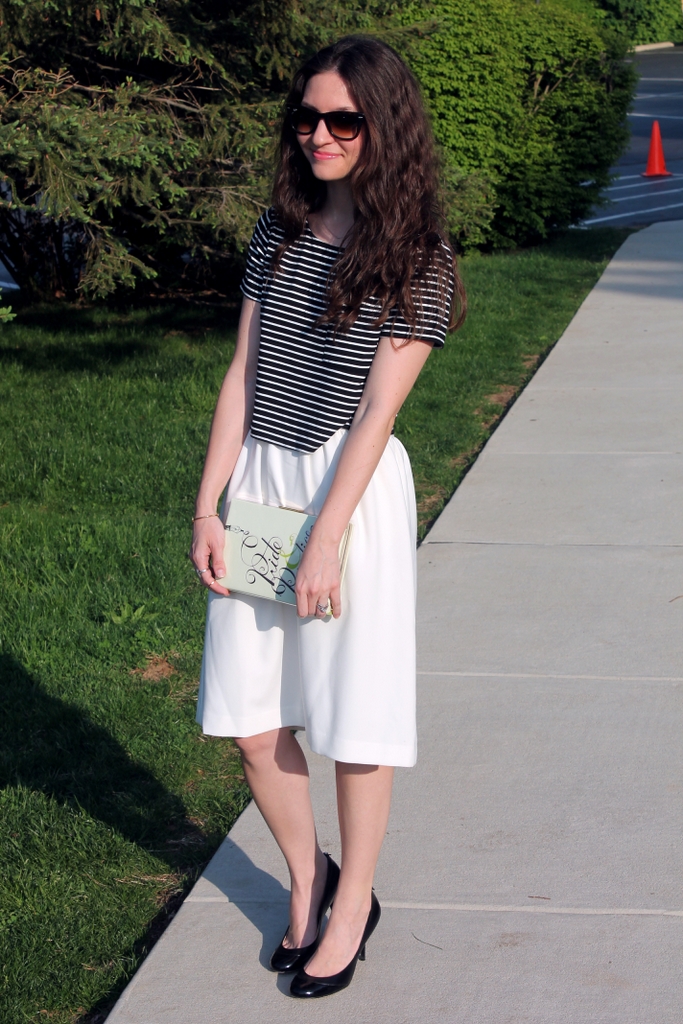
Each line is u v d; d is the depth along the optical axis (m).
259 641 2.22
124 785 3.19
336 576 2.06
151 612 4.27
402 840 2.86
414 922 2.56
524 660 3.82
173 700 3.67
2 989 2.41
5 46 6.99
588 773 3.13
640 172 19.58
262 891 2.69
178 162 7.44
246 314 2.25
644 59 39.47
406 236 2.01
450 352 8.37
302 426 2.13
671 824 2.88
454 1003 2.31
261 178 7.55
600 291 10.38
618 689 3.60
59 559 4.74
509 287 10.70
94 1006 2.39
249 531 2.16
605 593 4.32
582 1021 2.25
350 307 2.03
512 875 2.71
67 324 9.73
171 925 2.57
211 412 7.02
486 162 12.25
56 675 3.80
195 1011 2.31
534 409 6.91
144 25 6.71
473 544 4.88
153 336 9.23
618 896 2.62
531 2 12.94
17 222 9.99
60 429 6.58
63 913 2.66
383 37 8.57
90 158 6.21
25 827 2.98
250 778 2.32
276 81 8.19
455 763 3.21
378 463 2.15
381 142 1.99
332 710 2.14
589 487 5.50
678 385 7.23
